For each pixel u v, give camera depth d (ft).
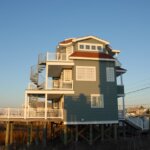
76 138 100.63
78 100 103.76
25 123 106.73
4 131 120.57
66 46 115.34
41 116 98.22
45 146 94.32
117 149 93.40
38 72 111.55
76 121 101.40
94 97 105.60
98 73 108.37
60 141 107.96
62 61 105.91
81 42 114.62
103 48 116.88
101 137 103.96
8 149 91.91
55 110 100.73
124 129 115.85
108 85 108.27
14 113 95.91
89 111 103.55
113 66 111.04
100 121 103.45
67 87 106.11
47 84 102.63
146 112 222.89
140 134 118.62
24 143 104.73
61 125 106.42
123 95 115.03
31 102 110.73
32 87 106.93
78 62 107.45
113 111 106.11
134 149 93.56
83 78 106.42
